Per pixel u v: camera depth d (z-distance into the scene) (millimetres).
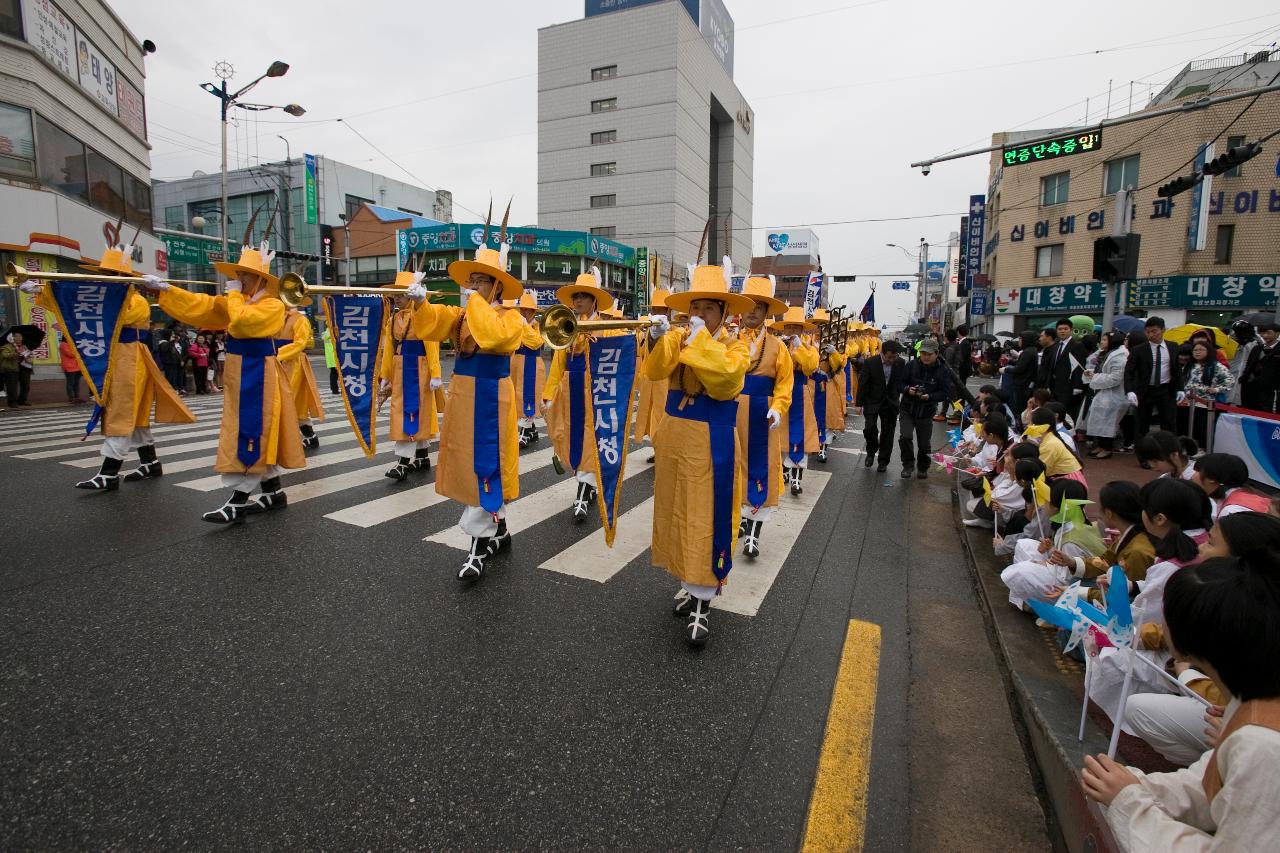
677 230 48750
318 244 40562
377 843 2133
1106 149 23672
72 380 13570
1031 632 3627
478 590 4098
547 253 36656
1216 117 20766
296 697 2896
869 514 6289
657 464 3682
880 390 8273
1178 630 1644
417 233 33938
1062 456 5012
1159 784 1750
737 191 61000
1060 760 2383
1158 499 2867
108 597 3811
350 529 5129
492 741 2654
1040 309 25672
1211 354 8086
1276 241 20703
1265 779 1397
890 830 2301
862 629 3809
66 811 2211
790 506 6504
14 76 15055
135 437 6418
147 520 5219
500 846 2141
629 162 48812
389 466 7379
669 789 2436
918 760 2689
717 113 57094
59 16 16578
